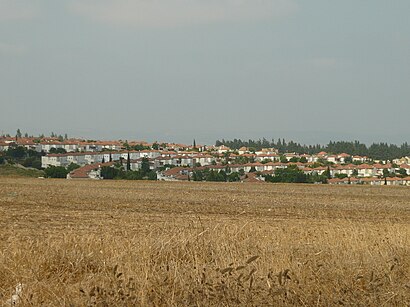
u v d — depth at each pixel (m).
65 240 15.57
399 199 84.88
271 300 9.60
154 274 11.12
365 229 20.08
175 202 68.94
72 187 103.56
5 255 13.18
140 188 104.94
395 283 10.76
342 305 9.59
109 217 45.12
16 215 46.03
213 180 183.50
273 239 17.16
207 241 15.34
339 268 11.78
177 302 9.48
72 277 12.40
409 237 17.03
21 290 10.42
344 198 85.56
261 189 109.81
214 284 10.38
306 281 10.74
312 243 16.05
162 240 14.88
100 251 14.31
